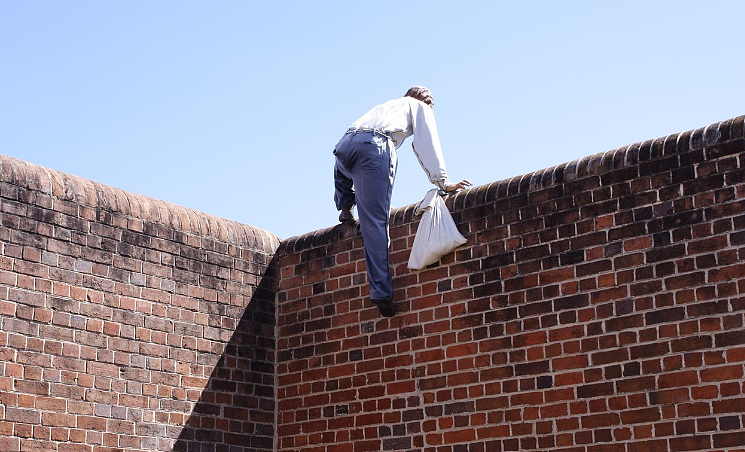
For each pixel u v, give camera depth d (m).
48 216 8.05
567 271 7.80
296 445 9.13
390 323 8.77
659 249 7.37
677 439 6.97
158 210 8.88
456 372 8.22
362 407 8.76
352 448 8.73
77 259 8.17
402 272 8.77
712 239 7.13
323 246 9.47
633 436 7.18
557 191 8.00
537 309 7.88
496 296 8.14
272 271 9.71
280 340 9.53
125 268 8.49
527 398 7.77
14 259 7.78
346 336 9.05
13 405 7.53
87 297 8.17
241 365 9.20
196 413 8.73
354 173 8.79
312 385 9.17
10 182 7.88
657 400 7.12
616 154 7.76
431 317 8.49
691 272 7.17
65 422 7.81
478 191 8.48
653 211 7.46
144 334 8.50
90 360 8.08
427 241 8.52
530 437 7.68
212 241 9.23
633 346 7.32
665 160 7.49
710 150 7.29
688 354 7.05
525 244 8.08
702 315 7.05
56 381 7.82
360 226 8.92
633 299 7.41
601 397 7.39
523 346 7.89
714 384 6.89
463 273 8.38
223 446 8.88
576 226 7.83
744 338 6.83
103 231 8.41
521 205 8.18
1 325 7.60
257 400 9.24
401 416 8.48
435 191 8.70
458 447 8.05
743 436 6.69
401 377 8.56
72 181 8.32
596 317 7.56
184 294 8.89
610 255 7.60
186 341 8.80
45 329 7.85
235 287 9.34
